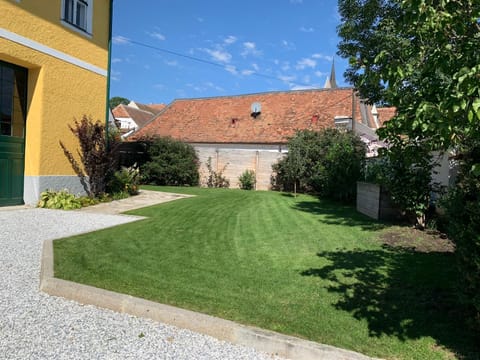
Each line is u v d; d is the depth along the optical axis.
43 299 3.66
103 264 4.58
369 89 8.20
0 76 8.73
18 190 9.26
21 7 8.62
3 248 5.25
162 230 6.89
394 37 6.36
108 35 11.87
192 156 20.44
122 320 3.29
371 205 9.28
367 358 2.61
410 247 5.95
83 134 10.42
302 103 22.83
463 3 2.48
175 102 27.92
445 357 2.66
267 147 20.20
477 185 2.77
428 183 7.46
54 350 2.75
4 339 2.88
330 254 5.45
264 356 2.80
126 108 43.31
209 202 11.69
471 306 2.95
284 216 9.25
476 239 2.61
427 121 2.45
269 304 3.51
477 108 2.02
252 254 5.35
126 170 12.95
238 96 26.00
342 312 3.37
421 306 3.51
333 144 14.59
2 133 8.84
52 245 5.41
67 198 9.55
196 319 3.15
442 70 2.67
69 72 10.22
